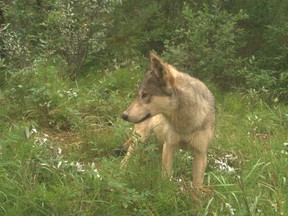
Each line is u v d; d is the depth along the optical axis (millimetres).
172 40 6934
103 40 6805
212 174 4008
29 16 6656
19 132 4555
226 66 6500
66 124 5203
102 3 6426
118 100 5660
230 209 3551
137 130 4402
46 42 6312
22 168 3773
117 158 4230
